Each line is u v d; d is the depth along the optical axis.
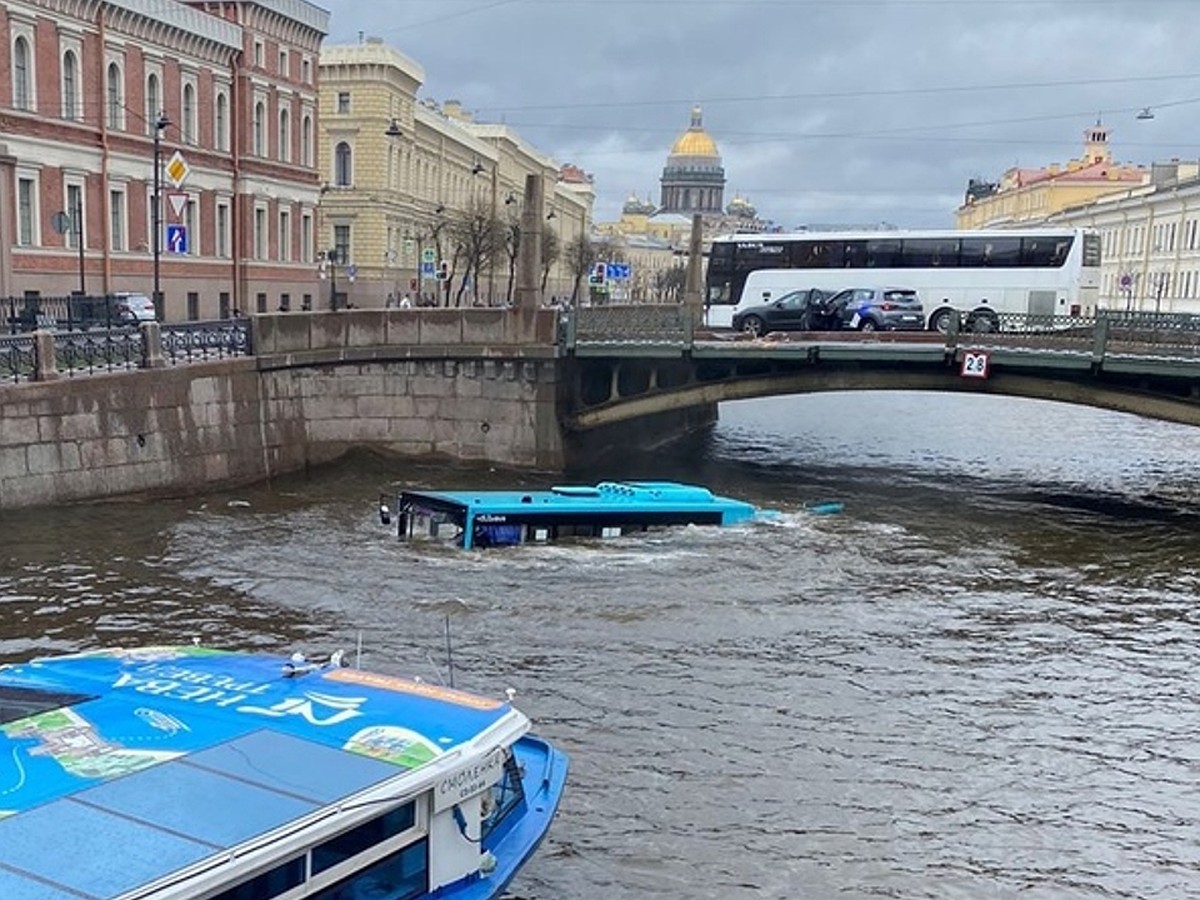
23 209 42.06
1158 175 94.44
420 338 29.91
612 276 60.59
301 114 62.09
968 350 28.67
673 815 10.75
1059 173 116.94
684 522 23.11
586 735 12.46
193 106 52.09
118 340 24.52
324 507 24.59
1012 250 39.09
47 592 17.08
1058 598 19.00
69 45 43.91
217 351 26.73
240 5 55.84
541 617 16.77
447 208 86.25
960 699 14.05
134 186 47.91
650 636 16.03
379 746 7.89
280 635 15.50
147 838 6.62
